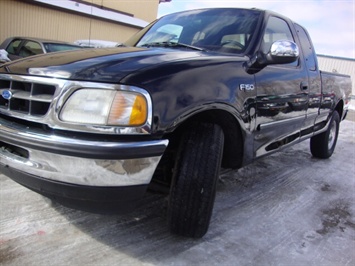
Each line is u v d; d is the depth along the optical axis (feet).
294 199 10.98
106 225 8.02
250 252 7.55
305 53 12.44
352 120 36.99
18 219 7.86
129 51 7.89
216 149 7.20
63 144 5.88
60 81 6.13
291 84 10.37
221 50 9.23
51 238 7.29
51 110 6.08
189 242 7.66
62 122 5.97
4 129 6.55
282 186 12.09
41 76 6.37
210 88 7.01
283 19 11.50
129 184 6.17
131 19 51.70
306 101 11.68
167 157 7.64
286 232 8.68
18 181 6.82
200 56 7.80
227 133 8.20
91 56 7.23
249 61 8.65
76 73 6.17
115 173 6.01
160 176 7.83
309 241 8.36
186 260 7.01
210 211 7.34
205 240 7.81
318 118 13.75
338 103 16.29
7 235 7.20
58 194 6.32
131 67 6.42
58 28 43.93
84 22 46.34
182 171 7.04
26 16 40.55
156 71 6.41
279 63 8.82
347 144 21.79
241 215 9.35
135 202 6.55
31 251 6.77
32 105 6.38
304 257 7.62
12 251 6.70
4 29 39.14
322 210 10.38
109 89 5.97
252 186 11.74
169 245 7.48
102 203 6.31
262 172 13.50
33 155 6.24
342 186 12.92
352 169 15.51
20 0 39.42
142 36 11.32
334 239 8.62
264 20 10.05
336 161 16.74
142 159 6.10
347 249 8.20
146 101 6.04
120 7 52.85
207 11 11.02
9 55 26.13
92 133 5.90
